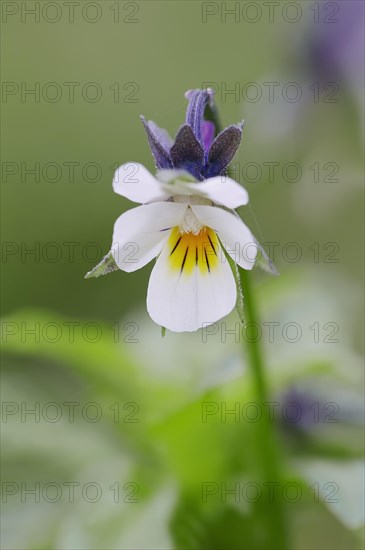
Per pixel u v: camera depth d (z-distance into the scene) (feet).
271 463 0.57
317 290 0.70
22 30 1.02
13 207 0.98
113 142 1.03
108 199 1.00
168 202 0.46
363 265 0.90
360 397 0.62
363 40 0.65
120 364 0.62
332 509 0.54
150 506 0.59
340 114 0.67
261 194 0.96
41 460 0.63
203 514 0.59
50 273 0.95
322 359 0.61
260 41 1.06
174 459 0.59
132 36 1.06
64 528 0.59
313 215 0.70
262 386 0.56
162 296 0.47
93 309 0.94
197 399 0.56
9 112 1.01
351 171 0.67
